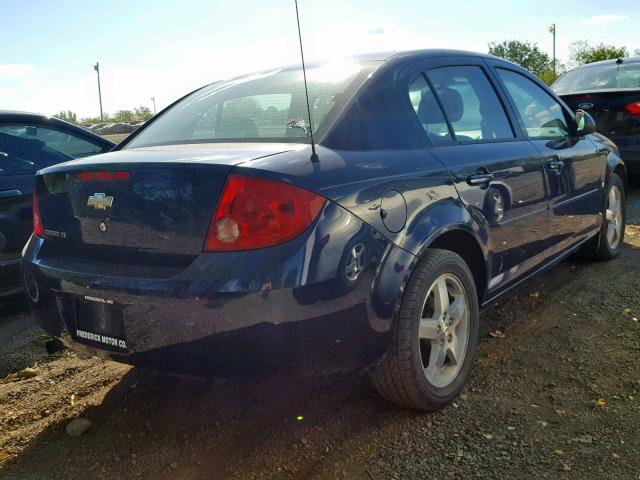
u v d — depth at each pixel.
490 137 3.53
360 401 3.04
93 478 2.57
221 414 3.00
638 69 8.46
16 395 3.31
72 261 2.71
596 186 4.66
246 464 2.59
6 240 4.57
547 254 3.99
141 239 2.50
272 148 2.60
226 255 2.30
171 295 2.32
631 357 3.40
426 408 2.87
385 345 2.62
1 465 2.69
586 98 7.86
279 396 3.13
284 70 3.40
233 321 2.27
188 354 2.38
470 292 3.07
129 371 3.54
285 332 2.30
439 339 2.93
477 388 3.15
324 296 2.35
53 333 2.84
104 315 2.58
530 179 3.65
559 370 3.31
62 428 2.96
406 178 2.75
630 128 7.59
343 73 3.08
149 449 2.75
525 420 2.83
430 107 3.19
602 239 4.98
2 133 4.76
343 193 2.46
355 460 2.58
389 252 2.58
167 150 2.78
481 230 3.15
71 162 2.84
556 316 4.05
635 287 4.49
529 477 2.42
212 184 2.35
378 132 2.83
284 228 2.29
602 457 2.53
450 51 3.60
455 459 2.56
